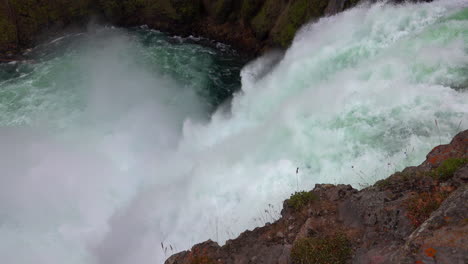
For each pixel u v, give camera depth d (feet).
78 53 139.54
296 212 43.88
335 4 100.17
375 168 48.88
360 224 38.01
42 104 114.73
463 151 39.17
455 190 32.60
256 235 43.62
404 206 35.70
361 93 59.47
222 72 128.88
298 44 106.52
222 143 80.48
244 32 137.18
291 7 118.93
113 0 149.48
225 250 42.75
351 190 43.70
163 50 140.77
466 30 63.16
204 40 146.00
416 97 53.62
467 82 52.95
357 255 34.71
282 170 58.08
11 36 137.28
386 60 62.59
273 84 93.30
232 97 116.47
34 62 134.82
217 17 141.90
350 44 79.20
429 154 42.37
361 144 52.70
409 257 28.50
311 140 58.49
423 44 63.10
